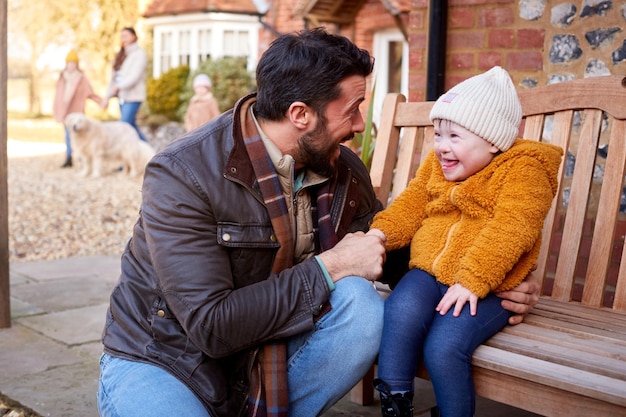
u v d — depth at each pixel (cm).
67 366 331
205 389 194
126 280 207
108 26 1969
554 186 210
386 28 1202
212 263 190
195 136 200
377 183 279
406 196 231
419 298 203
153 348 197
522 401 181
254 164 195
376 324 200
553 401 175
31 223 756
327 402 208
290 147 199
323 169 205
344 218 219
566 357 183
